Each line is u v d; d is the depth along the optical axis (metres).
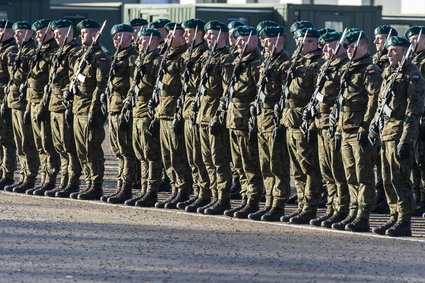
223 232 32.78
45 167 42.03
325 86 33.75
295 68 34.53
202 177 37.94
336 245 30.62
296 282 25.38
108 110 39.59
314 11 72.88
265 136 35.47
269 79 35.19
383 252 29.55
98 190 40.72
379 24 74.31
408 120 31.58
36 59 41.62
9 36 43.91
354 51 32.75
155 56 38.41
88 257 28.17
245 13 72.62
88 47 40.25
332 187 34.62
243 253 29.00
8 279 25.38
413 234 33.38
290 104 34.69
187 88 37.59
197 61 37.28
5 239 30.72
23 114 42.44
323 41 33.81
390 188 32.84
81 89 40.03
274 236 32.16
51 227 33.06
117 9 77.12
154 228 33.31
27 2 73.88
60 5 75.25
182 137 38.09
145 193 39.34
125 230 32.75
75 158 41.22
